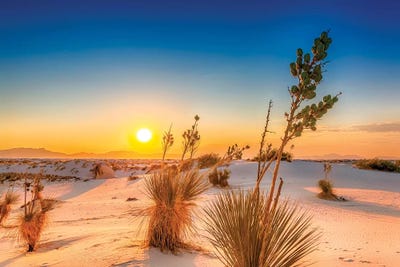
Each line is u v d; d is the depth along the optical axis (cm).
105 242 816
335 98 345
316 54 349
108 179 4225
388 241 1124
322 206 2019
